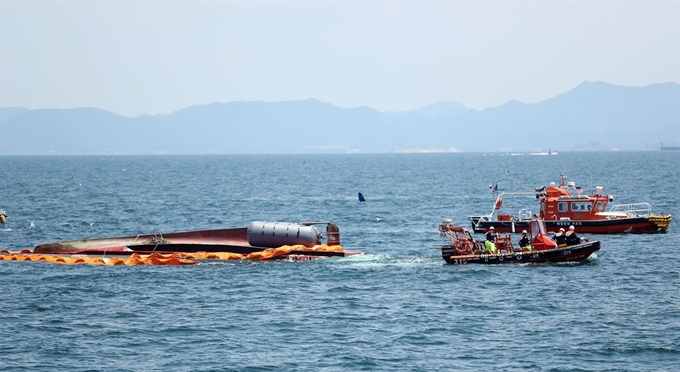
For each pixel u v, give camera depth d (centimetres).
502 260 15750
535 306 12131
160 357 9719
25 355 9800
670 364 9356
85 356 9762
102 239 17838
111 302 12638
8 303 12562
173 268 15750
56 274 15112
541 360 9512
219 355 9775
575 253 15675
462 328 10912
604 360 9506
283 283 14075
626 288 13412
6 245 19875
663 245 18575
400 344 10188
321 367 9312
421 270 15250
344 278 14525
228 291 13438
